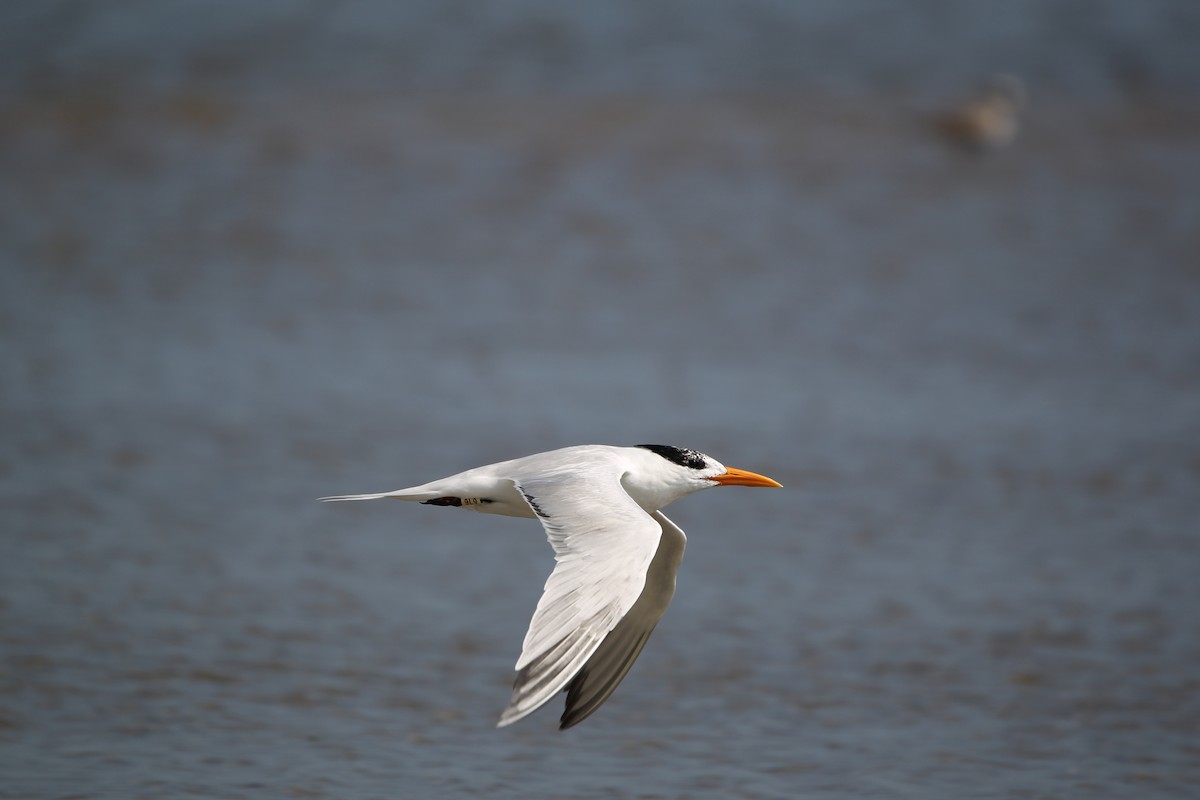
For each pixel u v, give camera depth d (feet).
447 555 43.11
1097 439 53.93
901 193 91.66
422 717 32.37
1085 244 82.58
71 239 80.23
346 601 39.17
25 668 34.09
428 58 118.01
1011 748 31.17
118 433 52.90
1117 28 126.11
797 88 114.01
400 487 48.26
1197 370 62.90
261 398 57.52
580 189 90.94
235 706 32.55
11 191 88.28
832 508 47.14
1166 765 30.37
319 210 86.69
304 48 120.16
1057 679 34.71
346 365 62.39
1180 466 50.98
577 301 73.00
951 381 61.46
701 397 58.70
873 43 123.13
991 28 126.82
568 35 122.83
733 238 83.20
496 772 29.66
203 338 65.77
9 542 42.55
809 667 35.37
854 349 65.98
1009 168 96.94
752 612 38.91
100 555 41.86
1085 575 41.47
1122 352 65.51
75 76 113.70
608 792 28.76
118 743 30.50
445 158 95.71
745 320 70.33
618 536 20.27
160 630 36.73
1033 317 70.79
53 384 58.80
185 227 82.99
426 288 74.18
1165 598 39.75
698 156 97.55
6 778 28.60
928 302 73.15
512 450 51.90
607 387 59.82
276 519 45.34
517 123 103.65
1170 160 98.63
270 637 36.55
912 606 39.24
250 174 92.53
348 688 33.76
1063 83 117.29
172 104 107.45
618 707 33.19
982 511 46.88
